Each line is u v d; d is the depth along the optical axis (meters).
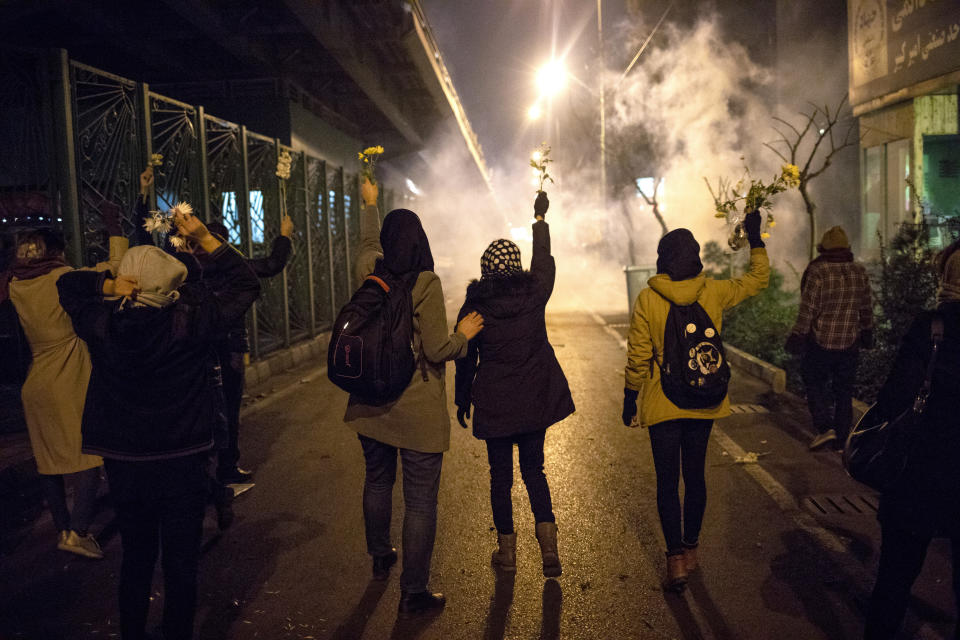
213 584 4.18
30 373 4.38
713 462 6.19
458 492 5.59
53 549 4.72
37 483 5.80
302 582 4.19
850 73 15.27
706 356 3.83
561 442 6.93
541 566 4.33
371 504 4.05
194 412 3.14
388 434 3.72
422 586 3.79
